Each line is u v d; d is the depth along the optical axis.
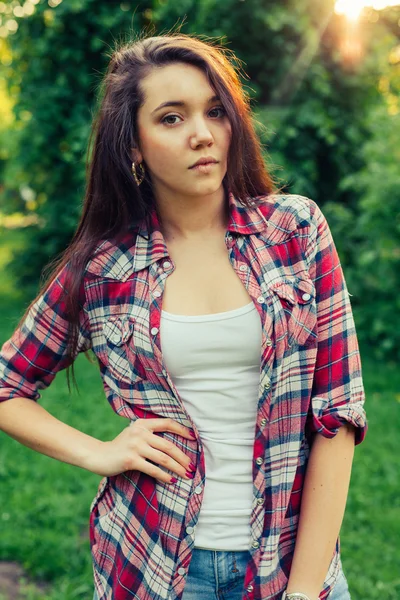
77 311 1.71
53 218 8.69
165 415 1.63
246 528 1.60
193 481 1.61
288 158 7.36
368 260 6.36
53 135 8.26
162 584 1.62
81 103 7.97
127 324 1.63
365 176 6.48
